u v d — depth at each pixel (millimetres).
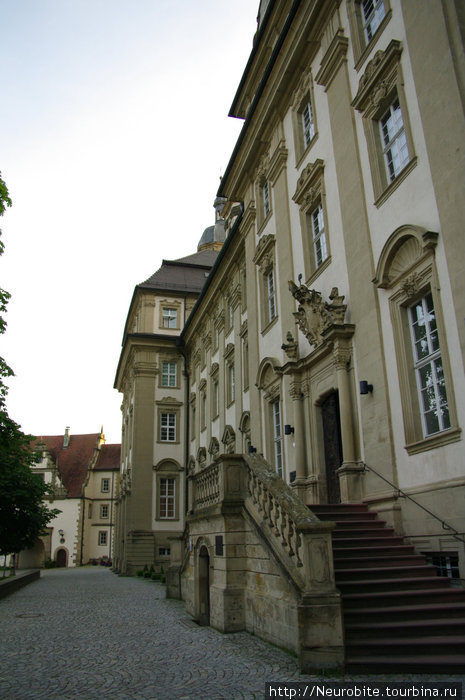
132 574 32594
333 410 13594
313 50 15492
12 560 56500
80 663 7891
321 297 13688
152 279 39812
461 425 8766
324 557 7125
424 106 10141
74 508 59750
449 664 6336
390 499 10375
